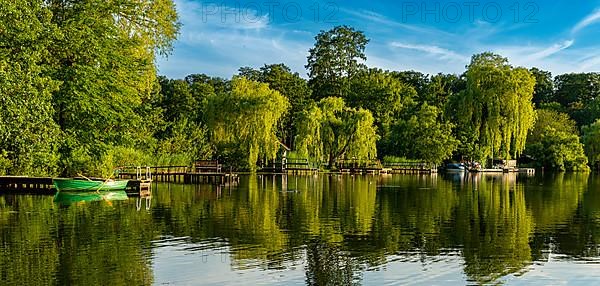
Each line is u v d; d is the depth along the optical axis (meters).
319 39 100.19
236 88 60.53
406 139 74.88
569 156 79.75
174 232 21.58
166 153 56.03
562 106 114.94
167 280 15.02
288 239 20.56
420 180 54.97
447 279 15.54
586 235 22.06
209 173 48.53
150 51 44.12
